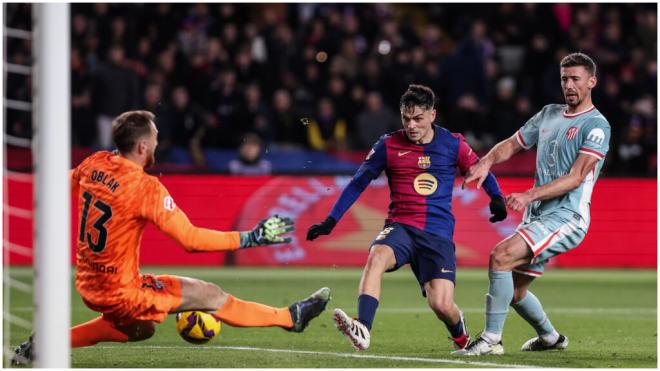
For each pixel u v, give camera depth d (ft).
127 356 73.31
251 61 187.01
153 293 63.93
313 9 213.05
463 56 184.85
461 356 73.92
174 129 172.24
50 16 52.75
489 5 213.05
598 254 162.50
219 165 172.76
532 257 73.56
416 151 73.82
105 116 174.81
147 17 195.72
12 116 166.91
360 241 158.92
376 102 175.32
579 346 82.43
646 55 200.54
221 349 78.23
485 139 179.73
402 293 128.47
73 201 149.38
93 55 181.98
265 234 62.44
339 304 115.34
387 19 207.21
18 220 156.25
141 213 62.03
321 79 187.93
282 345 81.46
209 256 159.74
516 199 70.90
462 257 160.04
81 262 64.13
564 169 74.64
